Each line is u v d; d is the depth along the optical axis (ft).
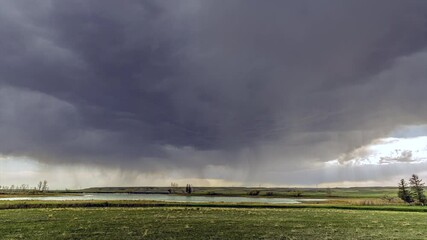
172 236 108.88
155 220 147.13
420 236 114.21
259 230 123.24
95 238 104.06
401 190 413.59
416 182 407.64
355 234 117.39
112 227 124.98
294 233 118.11
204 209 214.48
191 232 116.47
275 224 139.85
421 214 196.34
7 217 151.94
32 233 111.34
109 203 252.62
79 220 143.64
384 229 129.18
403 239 108.78
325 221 152.97
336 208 252.21
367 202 371.76
